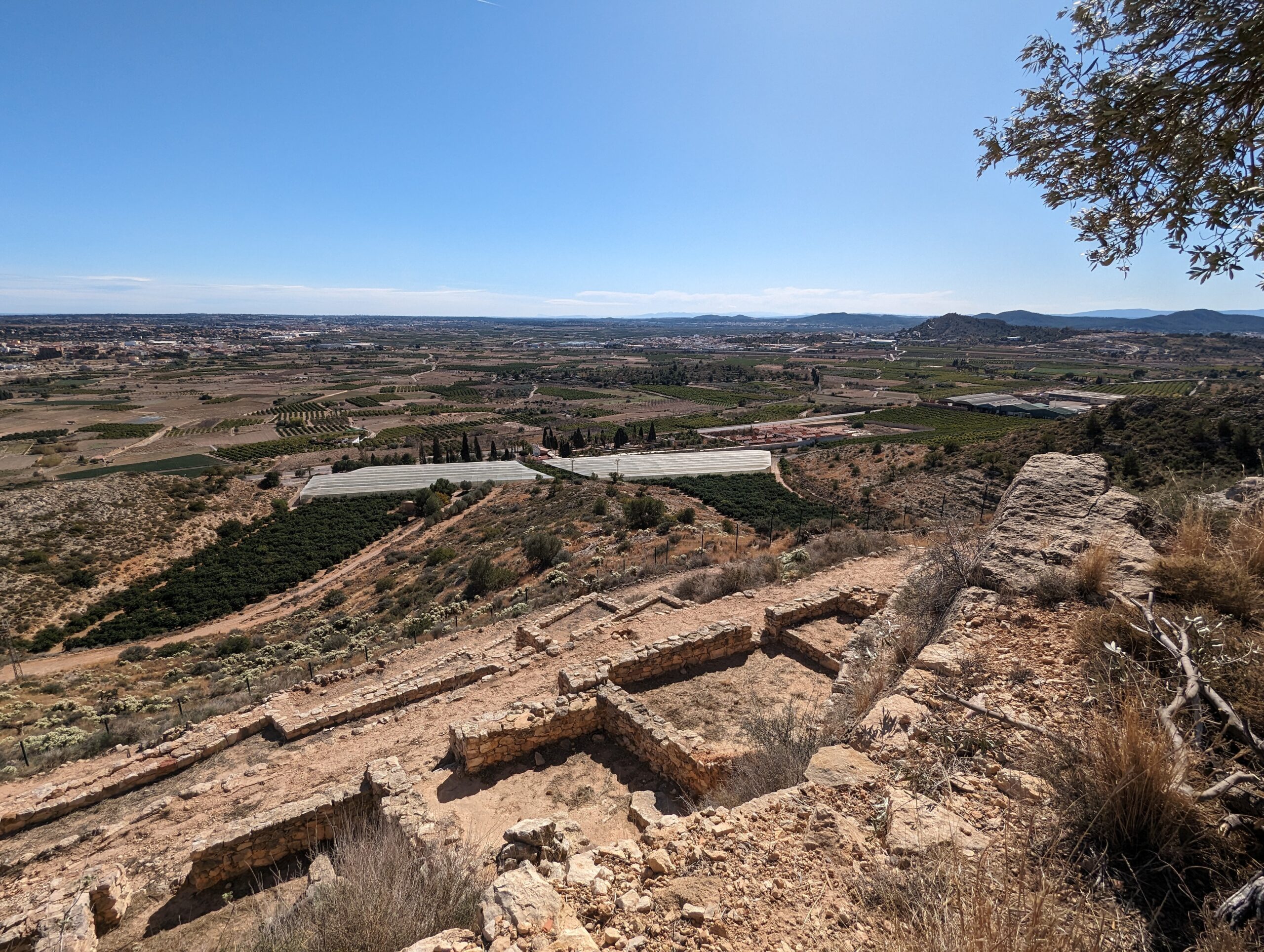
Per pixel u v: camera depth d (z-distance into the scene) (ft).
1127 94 16.70
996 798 14.56
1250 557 21.30
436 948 12.90
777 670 39.29
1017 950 9.27
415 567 168.14
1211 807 12.01
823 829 15.05
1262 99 14.75
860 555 65.10
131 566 198.49
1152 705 15.01
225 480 282.15
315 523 244.42
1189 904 10.77
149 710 69.00
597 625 54.60
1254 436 130.93
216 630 154.10
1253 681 14.80
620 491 232.73
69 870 30.01
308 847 28.96
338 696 54.49
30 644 148.36
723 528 148.46
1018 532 28.89
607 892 14.21
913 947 9.93
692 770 27.91
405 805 27.89
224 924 24.91
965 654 21.33
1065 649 20.79
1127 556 25.43
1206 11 14.90
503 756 32.14
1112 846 12.05
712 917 12.75
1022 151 19.31
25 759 46.88
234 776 37.45
